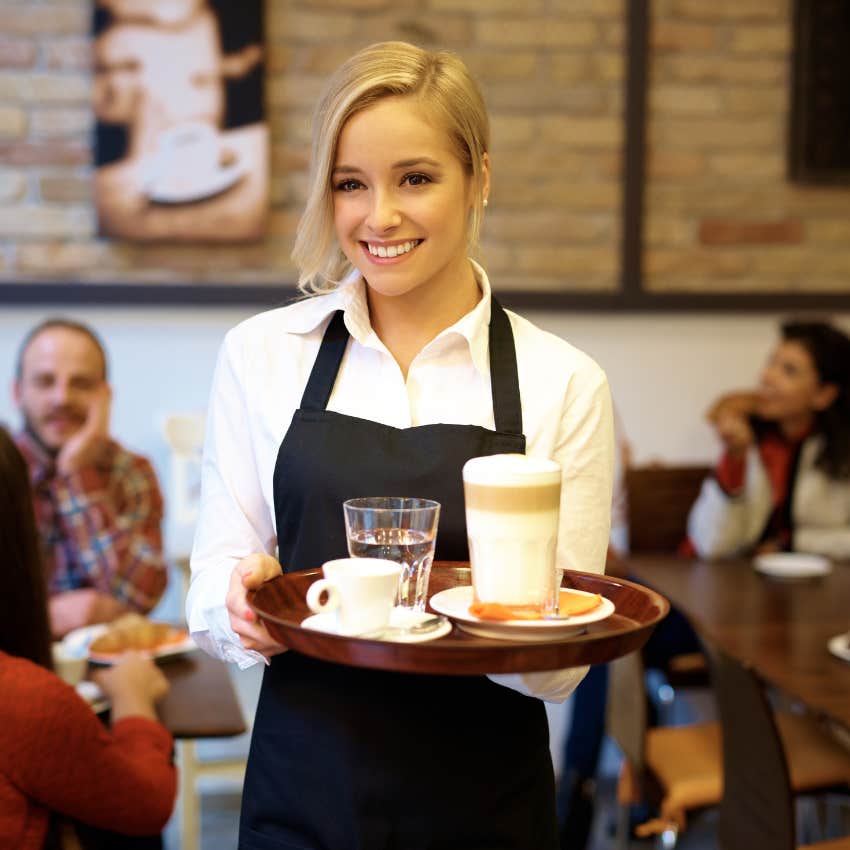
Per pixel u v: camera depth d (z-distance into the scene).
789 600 2.71
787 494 3.34
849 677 2.14
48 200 3.44
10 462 1.54
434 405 1.35
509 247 3.67
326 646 0.98
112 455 2.89
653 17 3.68
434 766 1.27
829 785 2.44
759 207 3.78
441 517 1.28
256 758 1.33
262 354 1.37
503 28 3.60
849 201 3.82
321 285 1.40
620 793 2.66
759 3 3.71
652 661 3.27
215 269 3.52
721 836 2.21
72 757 1.49
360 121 1.18
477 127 1.24
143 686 1.95
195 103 3.43
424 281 1.25
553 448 1.32
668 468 3.45
